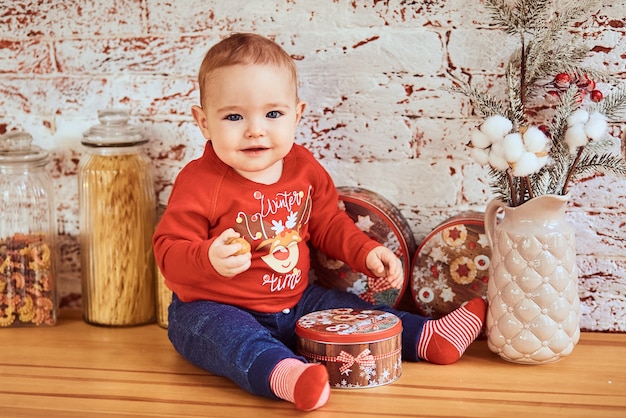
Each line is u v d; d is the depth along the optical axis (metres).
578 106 1.47
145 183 1.64
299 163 1.51
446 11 1.56
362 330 1.34
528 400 1.27
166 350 1.52
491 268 1.45
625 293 1.60
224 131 1.39
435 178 1.62
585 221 1.59
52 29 1.67
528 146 1.34
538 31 1.49
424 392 1.31
